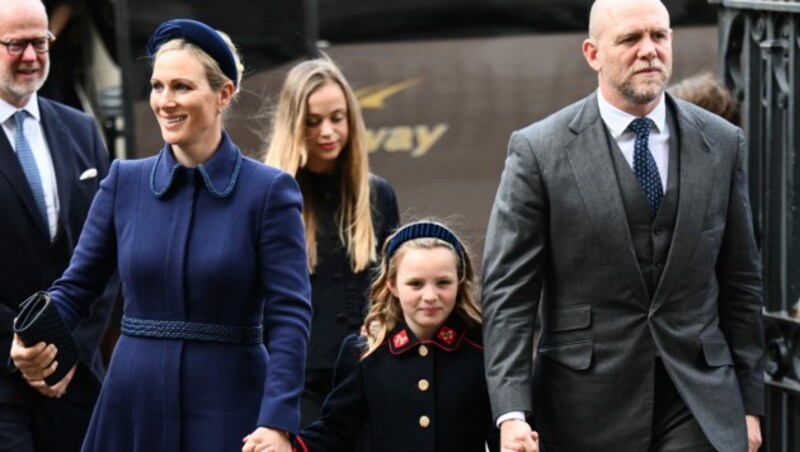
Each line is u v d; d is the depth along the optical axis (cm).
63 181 1806
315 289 1836
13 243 1769
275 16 2909
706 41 3055
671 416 1497
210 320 1443
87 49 2978
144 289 1453
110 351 2738
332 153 1842
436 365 1549
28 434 1764
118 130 3014
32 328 1441
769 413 1769
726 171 1509
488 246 1517
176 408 1433
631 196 1483
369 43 2989
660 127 1505
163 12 2894
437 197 3038
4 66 1759
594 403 1493
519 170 1505
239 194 1459
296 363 1431
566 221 1491
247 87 2883
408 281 1530
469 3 3014
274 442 1403
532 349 1501
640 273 1479
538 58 3034
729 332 1539
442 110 3025
